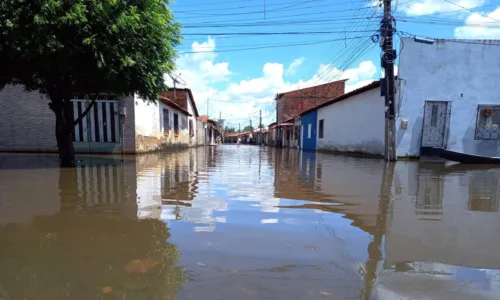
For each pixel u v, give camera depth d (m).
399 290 2.01
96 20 6.25
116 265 2.33
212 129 52.09
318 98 35.00
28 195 4.70
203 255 2.51
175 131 21.48
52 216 3.58
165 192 5.05
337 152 18.41
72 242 2.79
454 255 2.59
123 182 5.97
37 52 6.03
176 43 8.89
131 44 6.96
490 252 2.66
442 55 12.11
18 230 3.10
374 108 13.87
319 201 4.51
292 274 2.20
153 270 2.25
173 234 3.01
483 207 4.24
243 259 2.44
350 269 2.30
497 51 12.16
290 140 32.53
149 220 3.46
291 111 35.47
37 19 5.54
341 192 5.21
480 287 2.06
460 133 12.29
